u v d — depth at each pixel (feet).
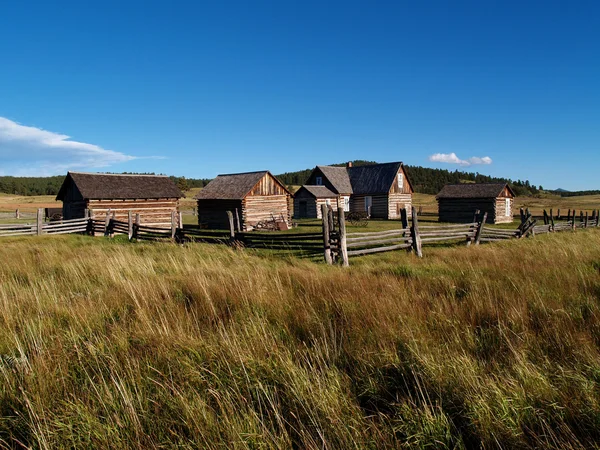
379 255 40.45
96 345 13.42
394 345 12.80
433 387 10.65
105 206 90.99
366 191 152.87
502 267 27.25
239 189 99.19
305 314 16.14
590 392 9.89
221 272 25.44
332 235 37.42
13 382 11.03
